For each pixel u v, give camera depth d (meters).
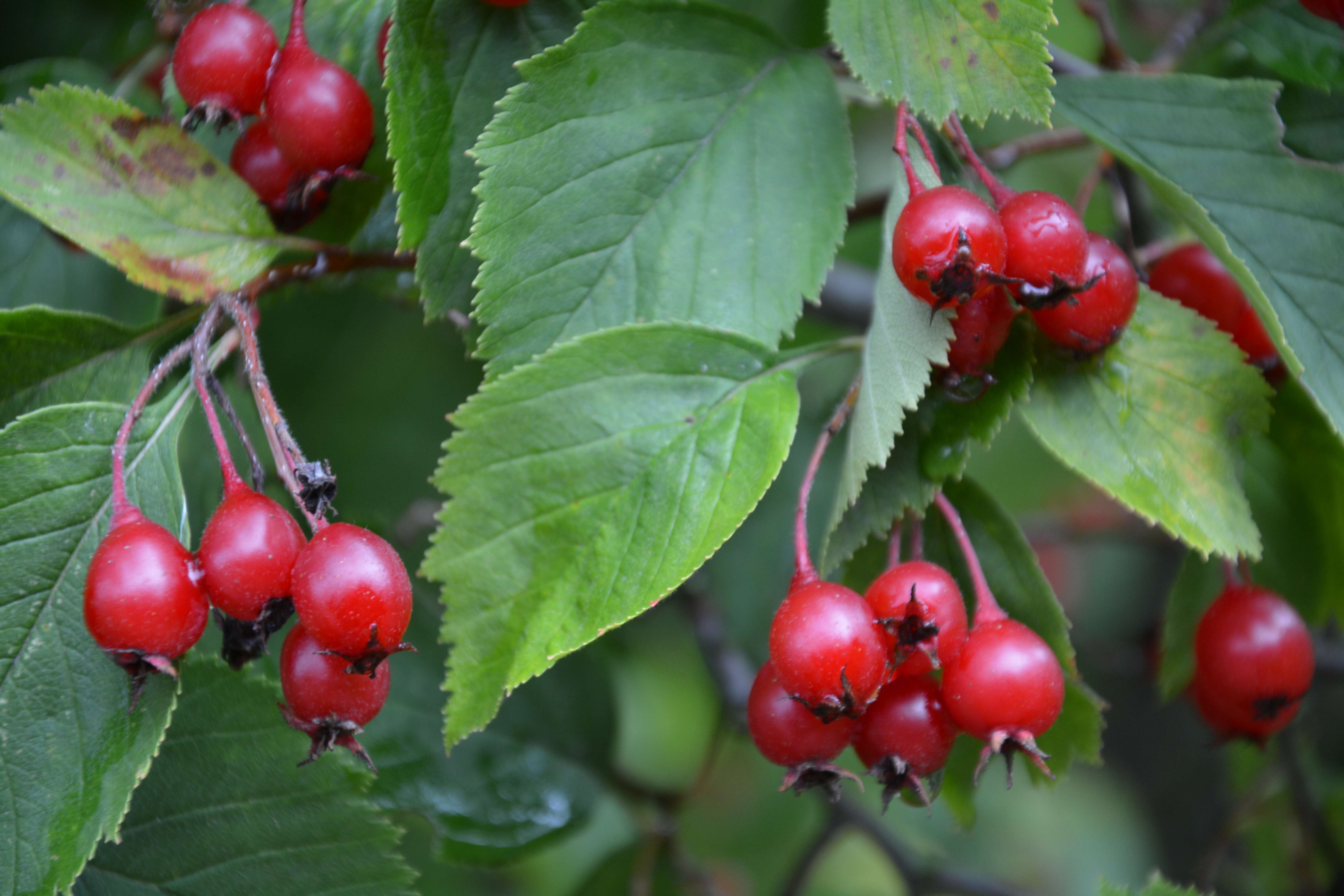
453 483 0.53
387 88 0.54
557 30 0.54
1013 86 0.53
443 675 0.60
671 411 0.53
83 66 0.58
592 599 0.53
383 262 0.56
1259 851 0.69
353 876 0.55
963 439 0.54
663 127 0.54
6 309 0.56
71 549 0.53
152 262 0.54
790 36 0.59
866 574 0.55
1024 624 0.55
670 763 0.91
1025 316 0.54
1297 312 0.55
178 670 0.52
